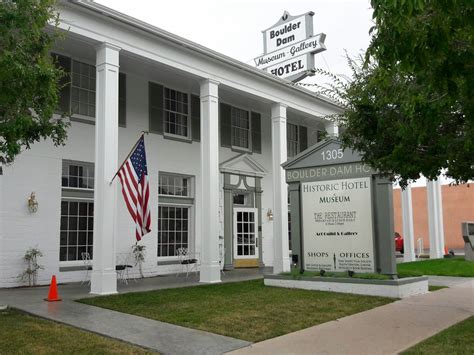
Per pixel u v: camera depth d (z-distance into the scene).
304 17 20.22
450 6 4.27
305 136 22.33
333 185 12.20
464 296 11.18
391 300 10.49
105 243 10.83
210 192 13.53
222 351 6.52
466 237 21.14
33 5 6.40
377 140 8.00
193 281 13.61
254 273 16.44
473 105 5.73
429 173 7.48
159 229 15.86
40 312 8.76
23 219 12.35
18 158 12.34
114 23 11.60
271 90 16.62
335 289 11.52
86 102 14.01
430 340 6.97
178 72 13.62
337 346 6.74
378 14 4.55
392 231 11.45
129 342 6.90
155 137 15.75
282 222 16.30
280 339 7.14
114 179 11.02
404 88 6.60
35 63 6.38
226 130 18.39
